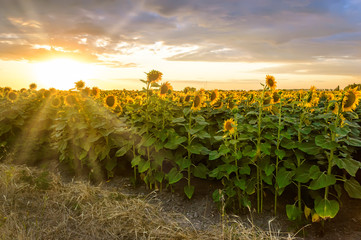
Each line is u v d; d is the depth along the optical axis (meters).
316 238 3.30
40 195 4.28
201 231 3.45
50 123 6.54
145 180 4.65
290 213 3.42
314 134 3.87
